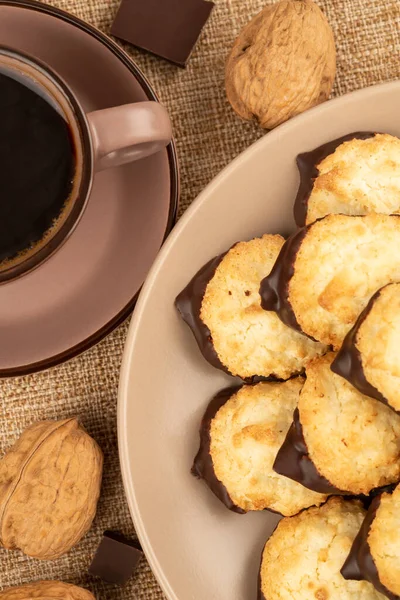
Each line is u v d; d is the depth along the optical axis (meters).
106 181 0.39
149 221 0.39
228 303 0.37
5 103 0.35
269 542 0.37
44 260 0.36
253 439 0.37
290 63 0.38
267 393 0.37
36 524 0.39
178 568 0.38
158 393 0.38
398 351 0.34
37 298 0.39
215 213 0.37
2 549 0.41
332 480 0.35
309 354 0.37
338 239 0.35
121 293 0.39
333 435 0.35
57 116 0.35
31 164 0.35
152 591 0.41
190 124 0.41
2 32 0.38
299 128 0.37
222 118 0.41
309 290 0.35
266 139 0.37
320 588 0.36
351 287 0.35
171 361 0.38
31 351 0.39
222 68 0.41
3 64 0.35
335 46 0.40
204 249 0.37
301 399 0.35
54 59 0.38
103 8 0.41
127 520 0.41
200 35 0.41
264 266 0.37
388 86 0.37
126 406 0.37
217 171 0.41
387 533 0.34
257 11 0.41
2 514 0.39
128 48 0.41
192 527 0.38
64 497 0.39
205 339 0.37
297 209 0.37
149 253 0.39
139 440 0.38
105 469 0.41
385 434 0.35
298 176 0.37
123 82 0.38
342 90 0.41
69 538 0.39
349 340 0.34
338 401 0.35
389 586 0.34
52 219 0.36
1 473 0.39
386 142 0.37
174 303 0.37
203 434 0.38
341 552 0.36
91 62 0.38
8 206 0.36
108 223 0.39
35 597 0.39
